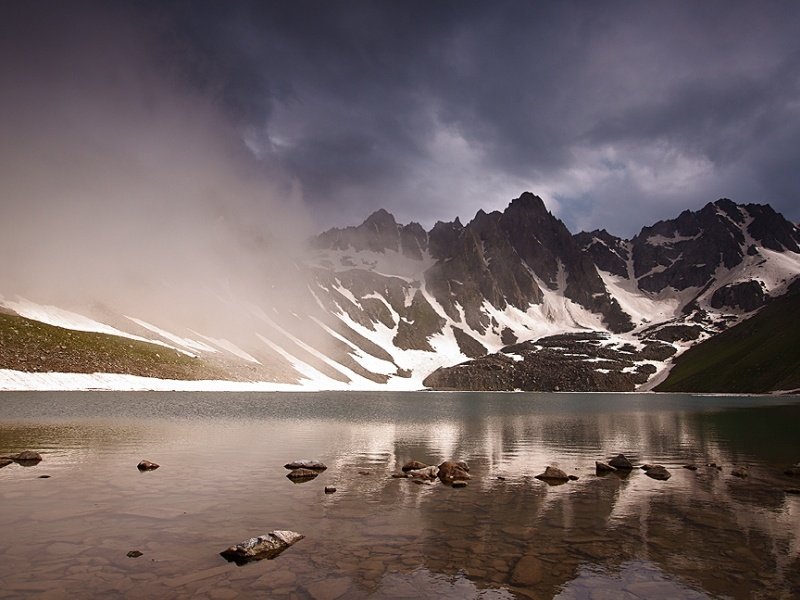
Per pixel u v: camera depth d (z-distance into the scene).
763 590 11.91
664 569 13.23
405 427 54.00
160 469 25.88
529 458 33.19
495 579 12.38
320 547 14.48
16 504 18.31
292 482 23.41
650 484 24.58
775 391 183.25
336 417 65.94
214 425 49.78
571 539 15.66
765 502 20.88
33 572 11.99
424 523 17.14
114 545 14.16
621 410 95.88
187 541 14.70
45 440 35.41
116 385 109.81
